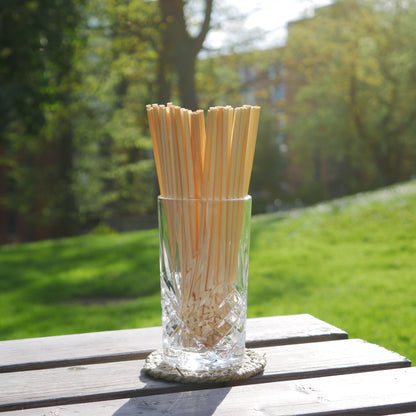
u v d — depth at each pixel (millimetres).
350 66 15461
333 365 1050
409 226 7152
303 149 21703
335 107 18375
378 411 862
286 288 4719
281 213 9789
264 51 14266
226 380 962
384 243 6543
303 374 1021
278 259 6129
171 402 887
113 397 932
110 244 8242
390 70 16297
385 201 8680
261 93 16156
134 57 11195
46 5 7680
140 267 6332
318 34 14633
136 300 4863
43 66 7852
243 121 948
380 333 3166
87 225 16031
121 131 14070
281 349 1148
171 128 958
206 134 947
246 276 1024
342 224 7816
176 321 998
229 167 954
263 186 24391
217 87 13891
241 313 1012
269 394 913
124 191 15523
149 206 16438
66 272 6332
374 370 1054
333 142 18875
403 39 15680
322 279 4988
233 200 959
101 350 1151
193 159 960
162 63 10242
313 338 1237
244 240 1002
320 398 894
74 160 15578
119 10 9992
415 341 2984
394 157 18609
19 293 5270
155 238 8414
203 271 972
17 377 1006
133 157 16719
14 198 14773
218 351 993
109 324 3859
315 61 14469
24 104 7688
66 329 3783
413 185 9898
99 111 14258
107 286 5418
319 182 24969
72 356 1114
